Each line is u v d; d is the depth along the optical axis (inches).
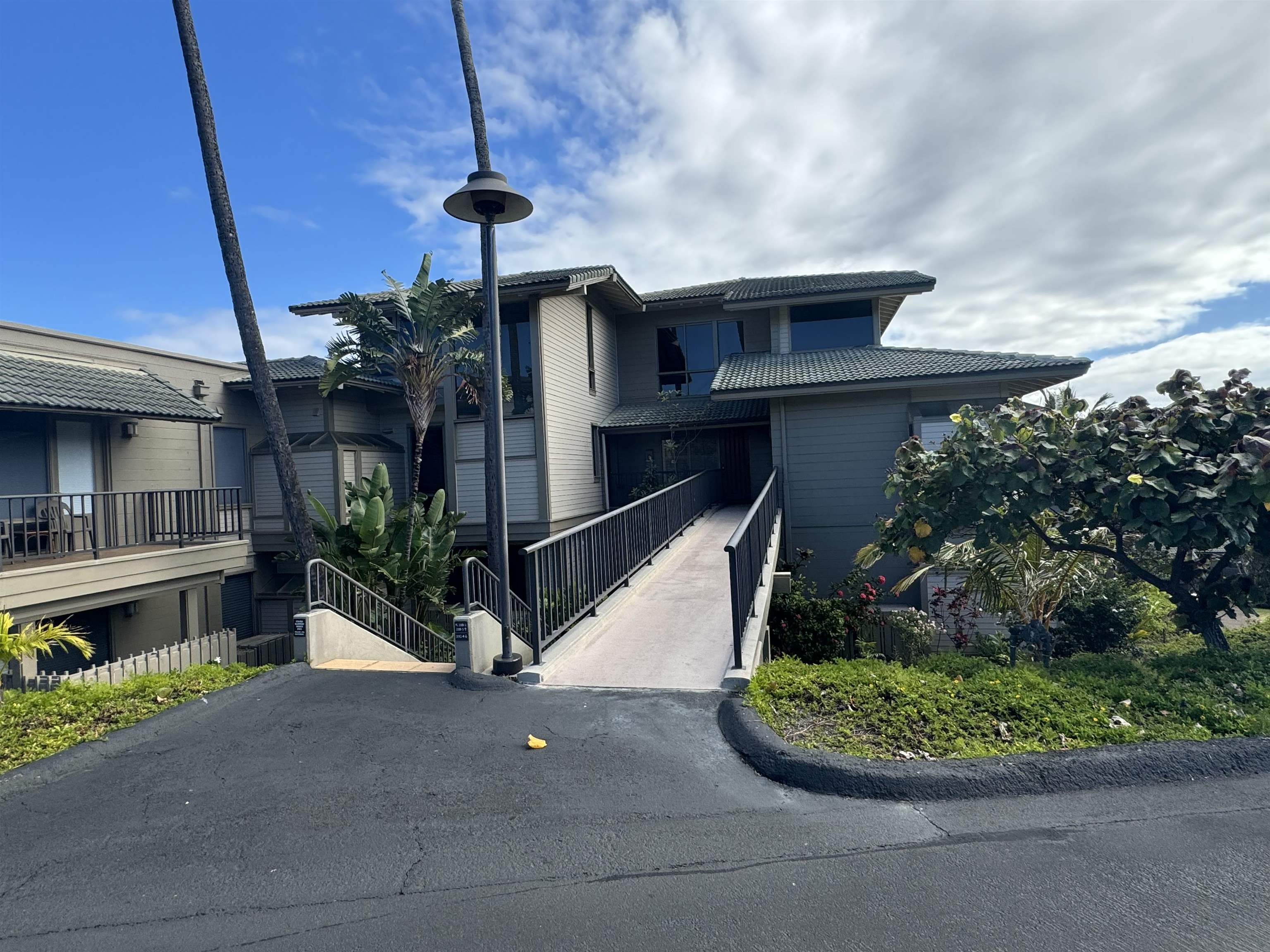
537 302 573.0
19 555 410.0
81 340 500.4
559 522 598.2
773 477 463.5
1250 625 438.3
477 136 490.3
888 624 428.1
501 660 249.1
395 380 676.1
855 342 684.1
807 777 162.2
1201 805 150.5
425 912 119.3
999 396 531.5
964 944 106.9
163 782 173.5
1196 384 271.0
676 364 768.9
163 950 111.3
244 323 452.8
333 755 186.2
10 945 113.7
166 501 486.6
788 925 112.6
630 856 134.6
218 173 445.4
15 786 169.5
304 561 462.3
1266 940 106.6
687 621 304.8
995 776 158.2
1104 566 384.2
